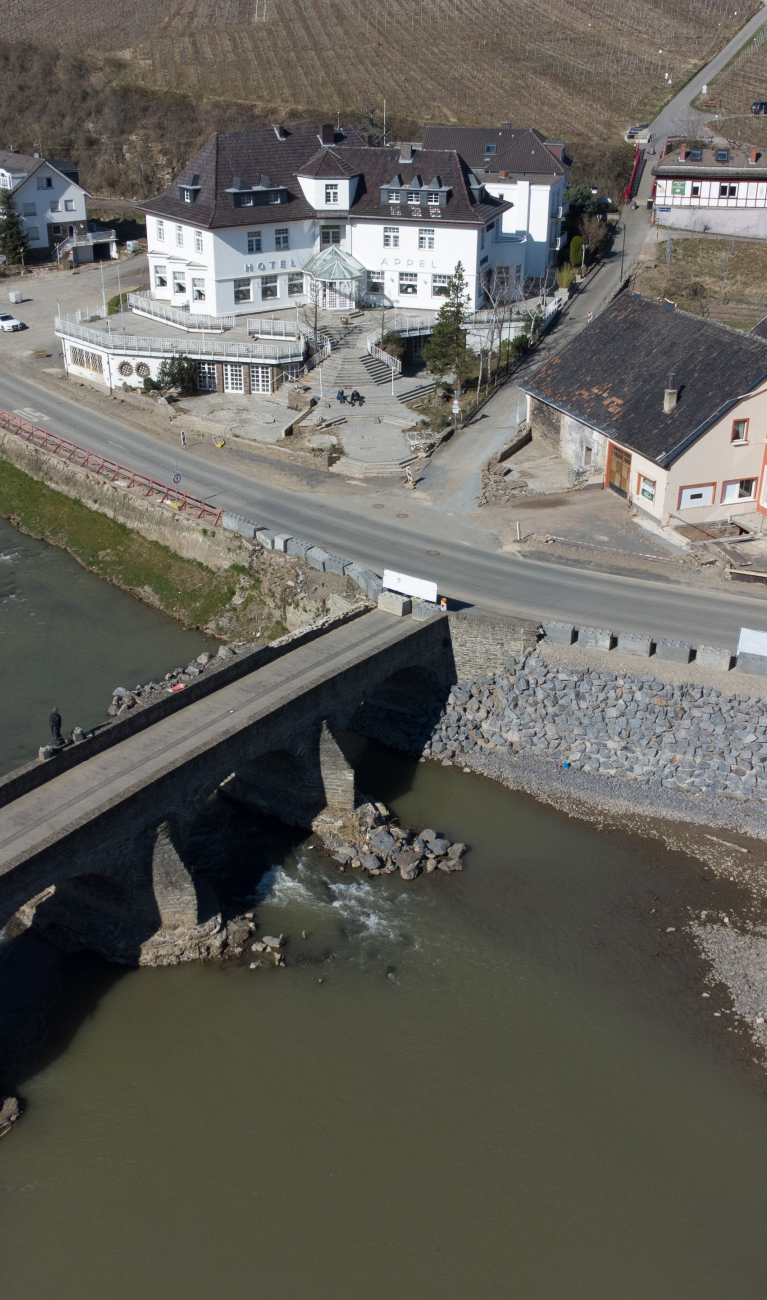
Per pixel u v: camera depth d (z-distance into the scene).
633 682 45.59
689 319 60.06
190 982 36.00
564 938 37.66
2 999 35.12
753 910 38.66
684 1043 33.91
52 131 139.88
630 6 184.88
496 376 76.94
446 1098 32.25
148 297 84.88
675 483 54.88
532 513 58.81
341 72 157.62
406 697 49.53
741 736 43.75
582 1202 29.50
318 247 83.56
